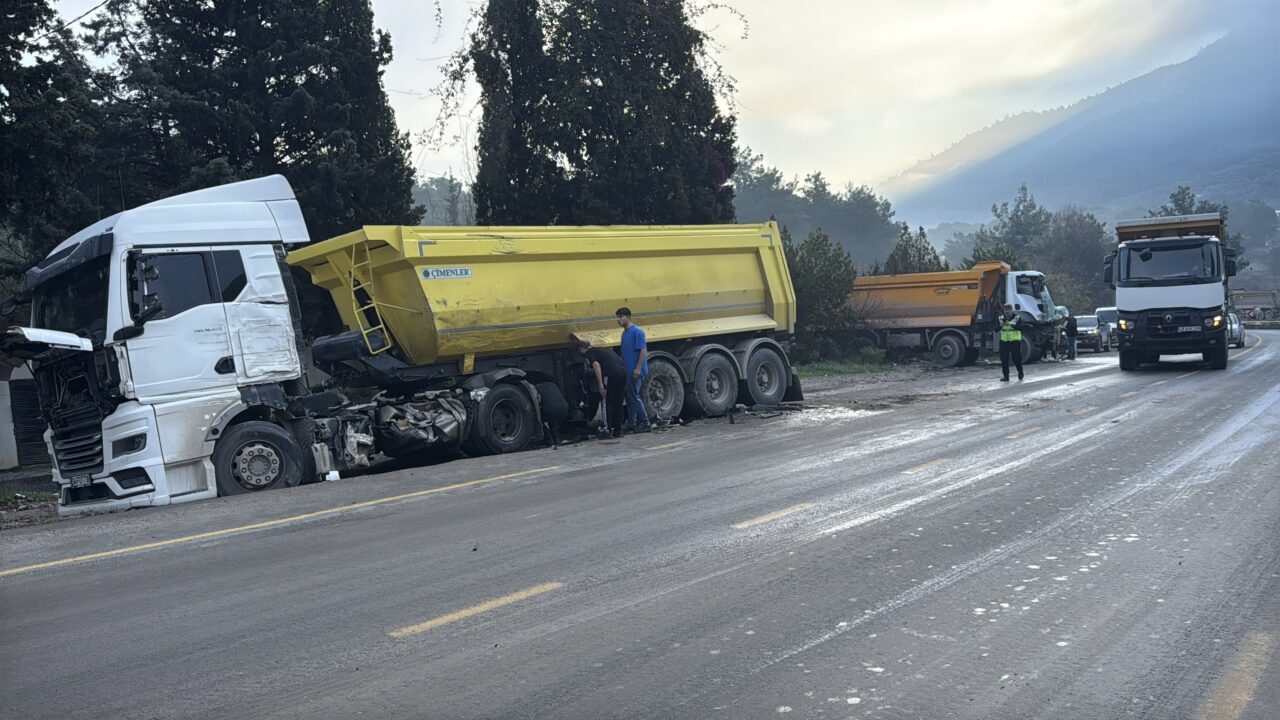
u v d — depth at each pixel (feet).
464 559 21.58
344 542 24.04
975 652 14.84
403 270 41.57
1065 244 280.92
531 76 76.23
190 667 15.23
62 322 34.22
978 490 27.68
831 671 14.17
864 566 19.90
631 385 46.85
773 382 56.08
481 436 42.47
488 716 12.85
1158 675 13.79
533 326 45.16
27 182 51.70
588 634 16.08
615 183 75.72
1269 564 19.26
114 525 28.63
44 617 18.60
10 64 49.90
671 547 21.97
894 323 102.89
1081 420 43.34
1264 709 12.62
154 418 32.99
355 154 64.54
